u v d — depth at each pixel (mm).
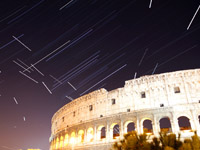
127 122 70812
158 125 63000
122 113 71188
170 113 63156
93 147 74500
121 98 75125
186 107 62938
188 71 68000
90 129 82562
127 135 23828
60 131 98375
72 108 94125
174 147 20344
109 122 74062
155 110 65438
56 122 111250
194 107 62188
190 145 19766
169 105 65000
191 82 66375
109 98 78750
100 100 81312
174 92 67000
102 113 78375
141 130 65062
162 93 68000
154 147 20906
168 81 68750
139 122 66625
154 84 70375
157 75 71000
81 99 89875
